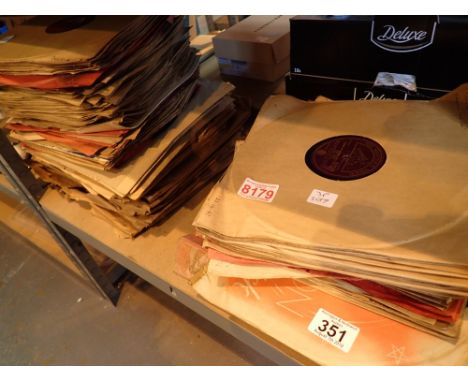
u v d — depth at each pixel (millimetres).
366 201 450
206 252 632
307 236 429
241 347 1124
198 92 775
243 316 501
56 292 1381
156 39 636
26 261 1521
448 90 663
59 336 1241
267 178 520
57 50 574
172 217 764
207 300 548
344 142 546
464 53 615
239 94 993
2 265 1528
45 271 1464
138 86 616
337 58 740
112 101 567
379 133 545
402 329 435
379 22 651
